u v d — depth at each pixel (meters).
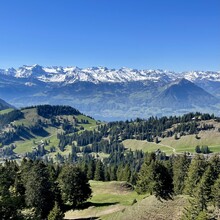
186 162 126.62
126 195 130.50
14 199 42.53
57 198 99.69
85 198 114.50
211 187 75.88
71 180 112.31
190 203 77.38
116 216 89.69
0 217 39.41
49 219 78.38
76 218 102.19
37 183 92.88
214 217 70.44
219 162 103.06
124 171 196.88
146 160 126.62
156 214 82.94
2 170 100.12
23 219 42.41
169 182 99.38
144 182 117.75
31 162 119.69
